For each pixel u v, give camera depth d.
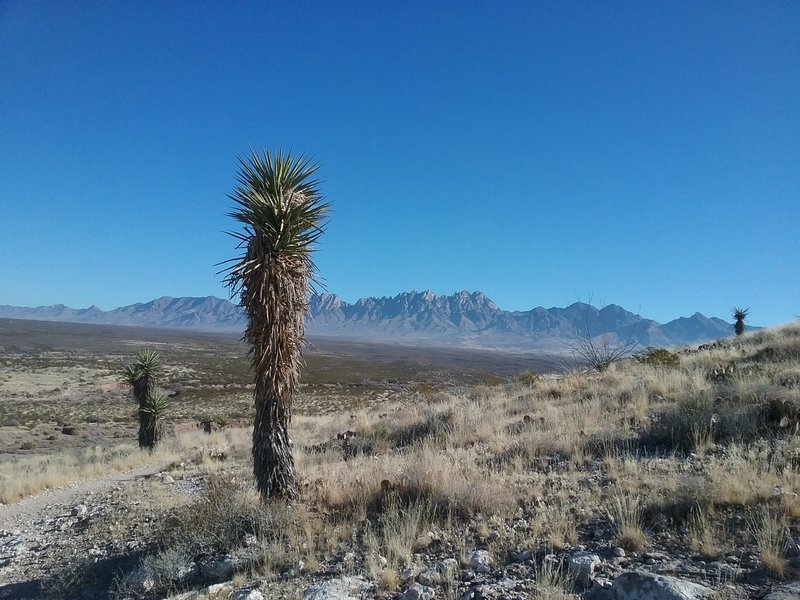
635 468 7.62
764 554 4.50
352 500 7.81
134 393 23.70
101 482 16.28
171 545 7.25
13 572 7.98
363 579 5.47
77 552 8.41
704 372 14.39
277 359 8.03
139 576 6.55
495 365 187.25
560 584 4.56
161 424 23.84
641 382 14.48
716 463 7.25
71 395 59.66
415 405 21.62
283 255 8.16
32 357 98.00
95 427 42.06
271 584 5.62
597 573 4.82
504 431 11.80
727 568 4.52
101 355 111.81
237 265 8.11
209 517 7.49
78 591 6.82
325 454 13.43
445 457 9.82
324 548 6.48
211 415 47.41
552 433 10.60
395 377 91.88
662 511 5.93
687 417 9.26
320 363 133.12
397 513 6.85
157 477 14.63
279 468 7.98
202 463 16.91
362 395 58.03
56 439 35.84
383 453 12.40
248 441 21.16
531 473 8.41
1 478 17.92
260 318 8.04
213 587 5.71
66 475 17.64
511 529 6.20
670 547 5.18
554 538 5.59
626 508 5.99
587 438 9.84
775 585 4.15
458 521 6.75
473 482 7.49
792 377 11.65
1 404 52.12
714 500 5.83
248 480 11.55
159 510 10.12
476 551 5.70
